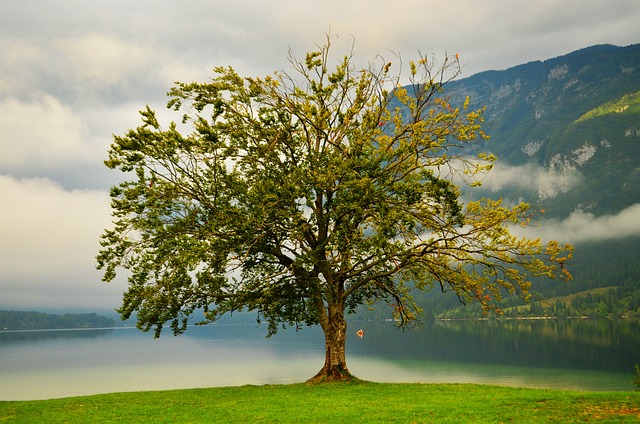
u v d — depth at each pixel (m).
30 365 96.50
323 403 21.53
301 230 26.31
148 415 20.72
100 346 158.50
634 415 16.39
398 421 17.52
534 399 19.77
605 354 92.94
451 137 27.75
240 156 28.98
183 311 28.02
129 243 27.09
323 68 29.73
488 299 26.81
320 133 29.50
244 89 28.45
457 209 25.73
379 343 137.25
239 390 26.92
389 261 28.52
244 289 28.88
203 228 26.86
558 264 25.75
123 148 26.73
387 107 29.17
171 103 28.14
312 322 31.00
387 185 26.25
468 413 18.09
